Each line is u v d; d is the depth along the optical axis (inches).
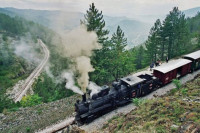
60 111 673.6
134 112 444.5
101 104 549.0
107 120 531.5
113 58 1092.5
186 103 361.1
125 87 615.5
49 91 1609.3
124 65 1197.1
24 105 1122.0
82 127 510.3
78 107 506.0
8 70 2380.7
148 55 1455.5
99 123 521.7
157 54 1544.0
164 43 1344.7
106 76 1112.2
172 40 1322.6
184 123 277.0
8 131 563.5
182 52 1371.8
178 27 1256.2
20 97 1695.4
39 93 1507.1
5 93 1835.6
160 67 748.0
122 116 497.0
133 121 387.5
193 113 297.9
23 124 599.5
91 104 527.8
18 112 715.4
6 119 651.5
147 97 663.1
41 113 680.4
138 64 1770.4
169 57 1384.1
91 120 533.3
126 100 617.3
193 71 892.0
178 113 329.4
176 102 381.7
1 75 2224.4
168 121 310.0
